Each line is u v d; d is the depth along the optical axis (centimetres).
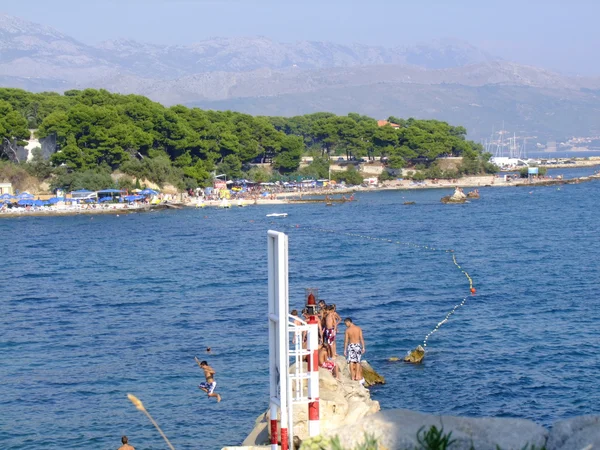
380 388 4306
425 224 15500
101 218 18162
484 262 9544
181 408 4047
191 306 6900
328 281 8212
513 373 4516
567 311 6234
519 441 1393
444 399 4112
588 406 3953
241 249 11806
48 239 13962
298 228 15100
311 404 2089
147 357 5059
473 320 5941
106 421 3897
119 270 9725
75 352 5259
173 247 12306
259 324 5972
